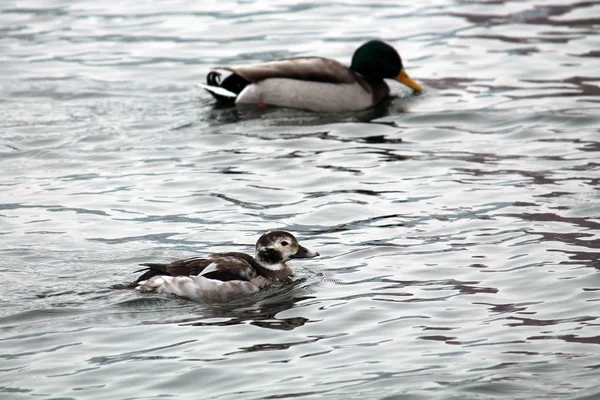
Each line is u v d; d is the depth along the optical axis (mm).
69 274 14555
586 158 19141
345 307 13562
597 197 17172
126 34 27359
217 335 12766
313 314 13406
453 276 14445
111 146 20234
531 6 28797
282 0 30109
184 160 19531
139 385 11453
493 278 14320
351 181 18406
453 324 12961
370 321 13117
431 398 11008
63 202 17469
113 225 16469
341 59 25422
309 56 24953
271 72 22844
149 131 21078
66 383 11500
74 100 22812
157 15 28891
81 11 29234
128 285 14133
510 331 12695
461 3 29359
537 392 11102
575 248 15195
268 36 27219
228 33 27438
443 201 17328
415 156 19703
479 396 11039
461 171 18750
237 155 19812
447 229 16141
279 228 16375
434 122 21734
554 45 25875
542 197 17297
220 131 21125
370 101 23078
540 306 13398
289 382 11461
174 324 13094
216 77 23688
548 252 15094
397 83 24594
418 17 28359
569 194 17375
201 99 23078
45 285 14164
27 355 12203
